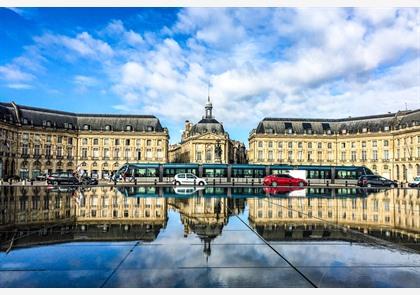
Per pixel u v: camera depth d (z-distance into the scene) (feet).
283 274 20.88
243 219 42.19
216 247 27.17
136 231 33.91
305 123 368.89
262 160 358.84
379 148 334.44
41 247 27.04
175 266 22.17
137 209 53.36
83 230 34.53
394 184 187.62
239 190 119.65
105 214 47.16
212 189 126.41
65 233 32.86
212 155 372.17
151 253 25.23
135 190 115.03
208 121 393.09
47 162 317.01
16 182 207.72
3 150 276.41
